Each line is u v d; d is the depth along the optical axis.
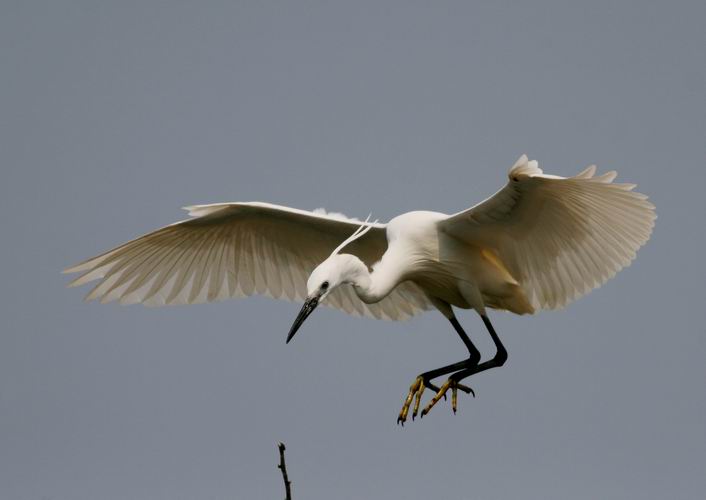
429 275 11.91
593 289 11.16
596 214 10.49
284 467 7.91
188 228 12.25
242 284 12.98
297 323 10.47
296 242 12.82
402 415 11.80
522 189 10.52
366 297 11.11
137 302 12.59
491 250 11.73
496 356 11.95
